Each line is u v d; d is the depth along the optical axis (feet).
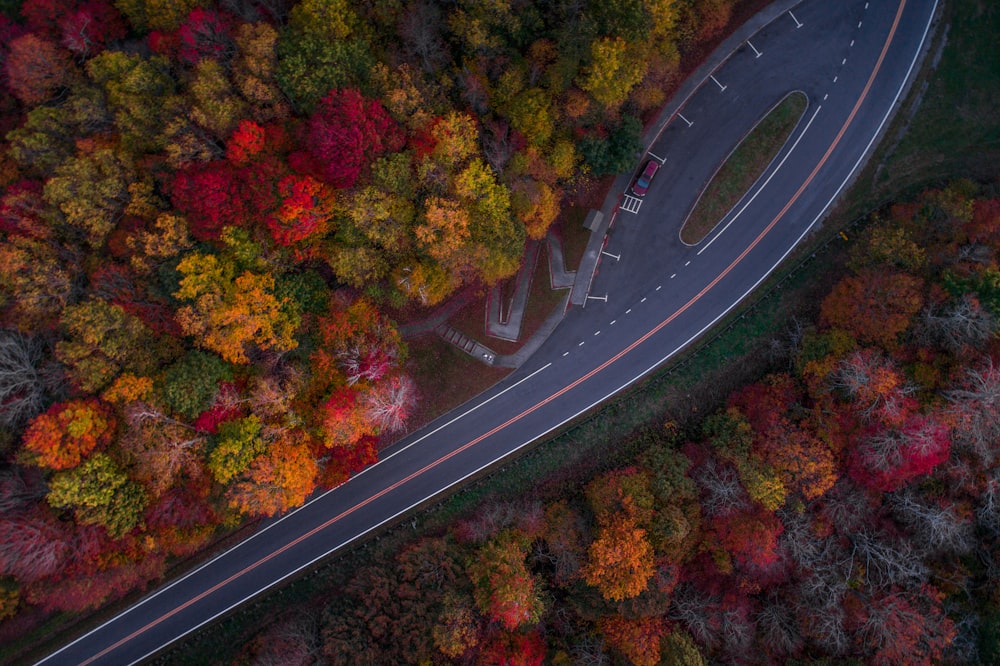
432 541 181.16
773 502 163.32
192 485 154.61
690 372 195.42
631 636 167.22
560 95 168.04
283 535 191.11
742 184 197.06
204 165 146.30
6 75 151.02
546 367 196.85
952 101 196.75
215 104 141.28
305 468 154.30
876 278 171.22
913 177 195.83
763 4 195.62
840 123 196.44
